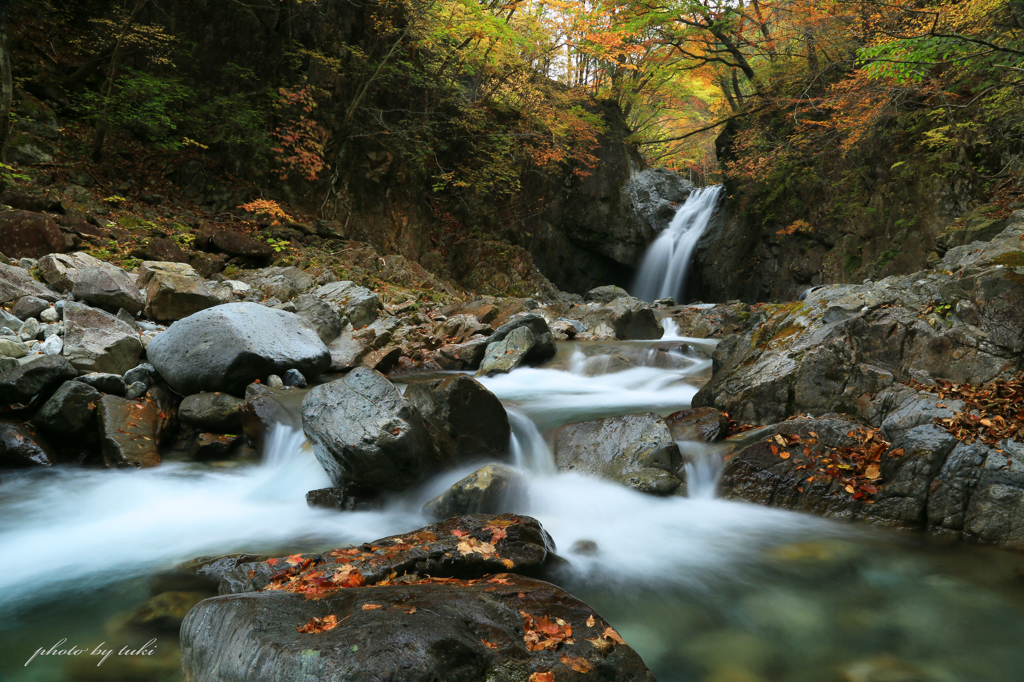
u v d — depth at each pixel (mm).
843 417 5773
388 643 2398
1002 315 5895
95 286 8234
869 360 6363
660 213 28281
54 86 13656
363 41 18781
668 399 8195
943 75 14500
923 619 3721
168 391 7051
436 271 20484
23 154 12289
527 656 2584
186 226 13570
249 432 6430
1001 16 11969
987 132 15445
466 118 21219
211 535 4711
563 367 10461
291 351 7660
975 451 4762
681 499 5402
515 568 3727
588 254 27984
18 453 5773
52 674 3004
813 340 6582
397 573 3426
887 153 18766
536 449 6285
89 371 6773
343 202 18109
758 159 20984
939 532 4742
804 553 4516
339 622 2646
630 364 10172
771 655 3369
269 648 2443
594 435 6082
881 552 4523
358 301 10828
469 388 5555
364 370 5199
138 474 5945
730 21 21062
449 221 21531
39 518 4988
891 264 17734
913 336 6285
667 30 22188
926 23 11891
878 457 5199
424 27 18188
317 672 2299
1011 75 12773
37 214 9891
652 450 5652
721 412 6465
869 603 3900
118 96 13922
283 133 16859
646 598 3910
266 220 15562
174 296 8719
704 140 37406
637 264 28312
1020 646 3459
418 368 10211
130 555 4363
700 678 3162
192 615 2924
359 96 17469
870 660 3340
